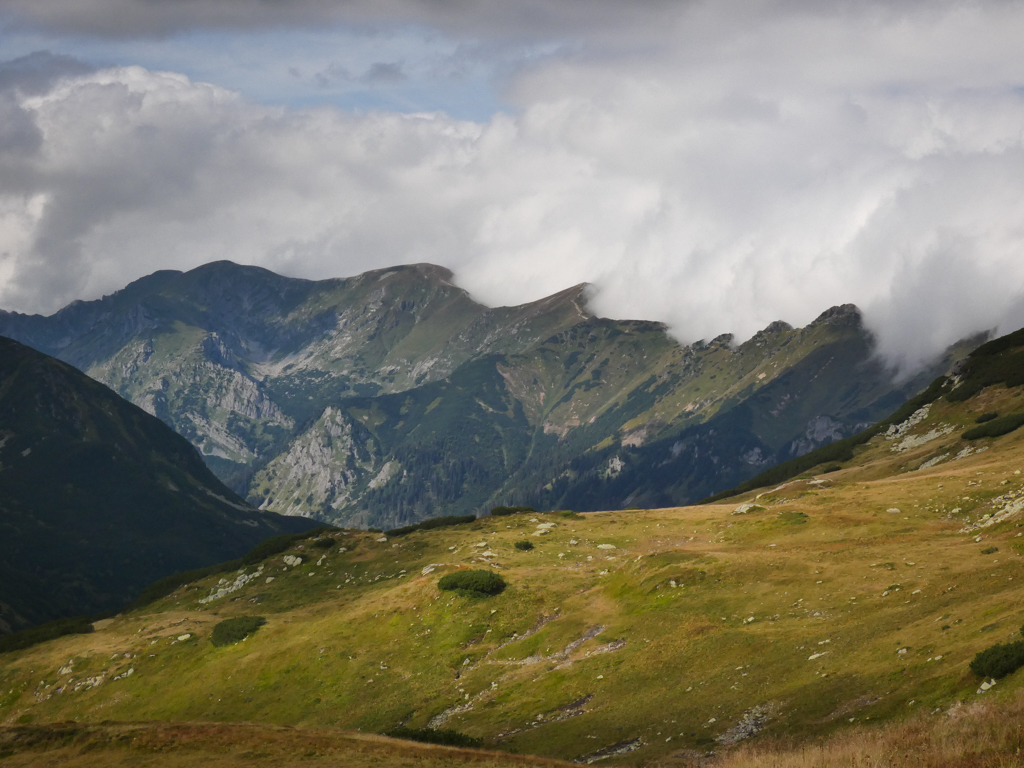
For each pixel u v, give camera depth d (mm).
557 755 54094
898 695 42406
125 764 47719
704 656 62938
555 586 91375
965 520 84500
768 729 46375
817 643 57125
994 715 31750
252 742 49750
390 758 45844
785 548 83562
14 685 110562
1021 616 44250
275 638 100188
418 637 87625
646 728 54094
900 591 61562
